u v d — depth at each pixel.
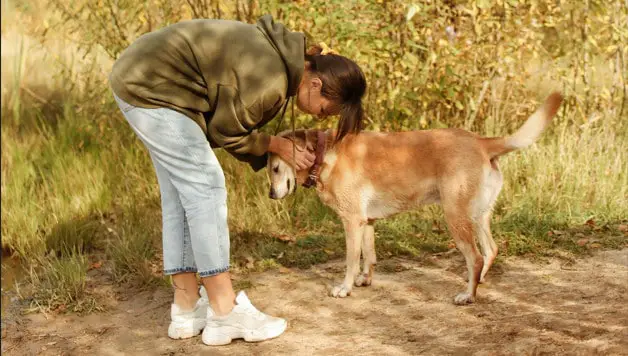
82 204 5.31
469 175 3.61
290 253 4.45
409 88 5.36
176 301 3.35
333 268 4.23
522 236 4.43
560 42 6.03
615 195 4.91
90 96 6.57
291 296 3.82
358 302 3.68
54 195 5.52
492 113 5.80
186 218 3.21
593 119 5.77
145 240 4.64
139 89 2.95
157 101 2.96
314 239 4.64
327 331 3.31
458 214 3.62
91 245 4.81
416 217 4.94
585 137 5.56
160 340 3.35
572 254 4.15
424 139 3.77
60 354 3.26
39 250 4.58
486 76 5.67
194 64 2.92
